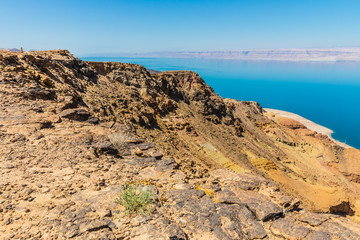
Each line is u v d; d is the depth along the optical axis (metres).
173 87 68.56
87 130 14.68
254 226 7.47
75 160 10.32
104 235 5.73
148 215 6.96
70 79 27.11
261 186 10.30
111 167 10.45
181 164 12.54
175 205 7.98
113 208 7.06
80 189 7.95
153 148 14.34
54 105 16.86
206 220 7.34
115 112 28.09
